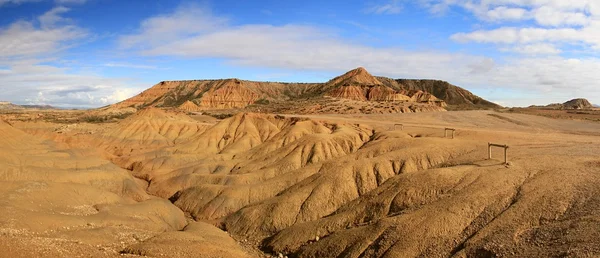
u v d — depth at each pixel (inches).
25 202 2181.3
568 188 1849.2
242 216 2642.7
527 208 1784.0
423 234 1835.6
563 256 1433.3
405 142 3282.5
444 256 1731.1
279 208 2566.4
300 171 3097.9
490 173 2190.0
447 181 2209.6
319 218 2495.1
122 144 5885.8
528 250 1555.1
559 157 2359.7
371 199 2349.9
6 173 2802.7
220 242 2149.4
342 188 2632.9
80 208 2378.2
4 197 2172.7
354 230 2063.2
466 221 1861.5
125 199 2893.7
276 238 2315.5
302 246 2181.3
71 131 6141.7
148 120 6471.5
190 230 2365.9
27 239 1521.9
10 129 3971.5
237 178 3408.0
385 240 1873.8
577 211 1670.8
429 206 2020.2
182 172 3966.5
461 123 6200.8
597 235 1449.3
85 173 3216.0
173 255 1739.7
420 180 2281.0
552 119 6786.4
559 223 1628.9
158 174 4099.4
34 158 3314.5
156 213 2623.0
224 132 5521.7
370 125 5123.0
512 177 2097.7
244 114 5762.8
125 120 6717.5
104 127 6766.7
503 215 1798.7
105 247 1733.5
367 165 2787.9
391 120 6417.3
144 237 2064.5
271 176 3467.0
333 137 4077.3
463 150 2928.2
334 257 1971.0
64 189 2532.0
